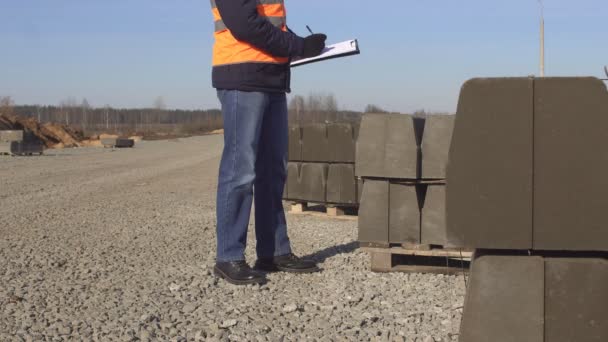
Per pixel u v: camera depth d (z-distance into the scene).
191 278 4.84
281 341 3.46
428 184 4.98
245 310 4.00
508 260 2.45
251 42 4.45
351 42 4.62
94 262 5.56
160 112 134.38
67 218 8.79
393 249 5.04
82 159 26.53
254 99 4.58
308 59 4.87
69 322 3.79
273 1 4.68
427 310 4.00
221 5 4.43
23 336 3.55
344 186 8.52
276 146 4.93
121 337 3.50
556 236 2.42
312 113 50.62
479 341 2.48
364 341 3.45
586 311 2.41
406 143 4.93
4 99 74.38
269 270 5.07
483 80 2.44
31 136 31.61
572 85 2.38
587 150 2.39
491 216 2.46
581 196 2.40
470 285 2.49
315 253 5.88
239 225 4.71
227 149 4.68
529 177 2.42
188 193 12.73
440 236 4.94
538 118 2.41
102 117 124.31
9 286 4.64
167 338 3.51
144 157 28.64
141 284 4.69
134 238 7.00
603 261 2.40
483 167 2.45
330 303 4.16
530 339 2.45
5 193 12.37
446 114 4.93
